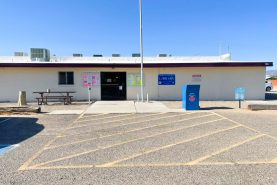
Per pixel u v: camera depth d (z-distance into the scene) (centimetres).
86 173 579
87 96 2316
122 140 875
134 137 916
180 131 1010
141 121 1245
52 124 1179
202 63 2262
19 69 2280
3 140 885
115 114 1470
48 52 2895
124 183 523
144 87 2316
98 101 2184
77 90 2306
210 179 538
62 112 1539
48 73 2294
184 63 2266
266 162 639
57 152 741
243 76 2314
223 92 2317
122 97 2334
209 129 1041
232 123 1162
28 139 898
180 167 611
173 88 2319
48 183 527
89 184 520
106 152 738
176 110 1598
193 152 729
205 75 2314
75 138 909
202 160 659
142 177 553
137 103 2009
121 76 2327
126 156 699
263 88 2311
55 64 2248
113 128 1081
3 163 649
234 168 600
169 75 2316
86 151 749
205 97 2322
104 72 2317
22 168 613
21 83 2286
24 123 1208
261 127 1069
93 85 2314
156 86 2317
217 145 798
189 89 1612
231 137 901
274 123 1155
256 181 526
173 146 795
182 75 2316
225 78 2314
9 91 2281
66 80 2308
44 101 2245
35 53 2820
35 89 2291
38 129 1070
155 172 580
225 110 1600
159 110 1594
